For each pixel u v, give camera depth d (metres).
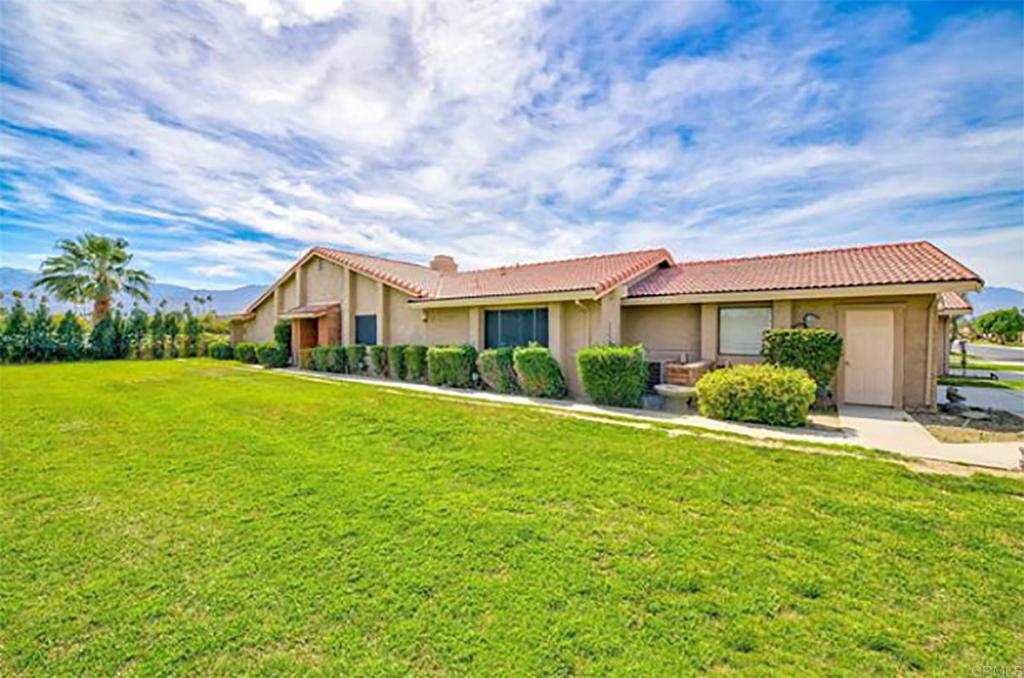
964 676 2.85
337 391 14.26
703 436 8.43
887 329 11.93
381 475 6.36
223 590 3.67
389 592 3.63
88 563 4.09
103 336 29.95
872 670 2.88
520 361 13.75
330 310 22.06
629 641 3.10
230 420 9.91
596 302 13.87
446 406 11.49
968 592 3.68
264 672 2.84
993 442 8.18
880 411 11.23
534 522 4.88
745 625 3.27
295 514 5.08
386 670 2.85
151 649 3.04
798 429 9.07
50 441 8.16
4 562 4.11
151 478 6.25
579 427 9.12
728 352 13.69
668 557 4.18
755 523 4.87
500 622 3.28
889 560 4.14
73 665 2.91
